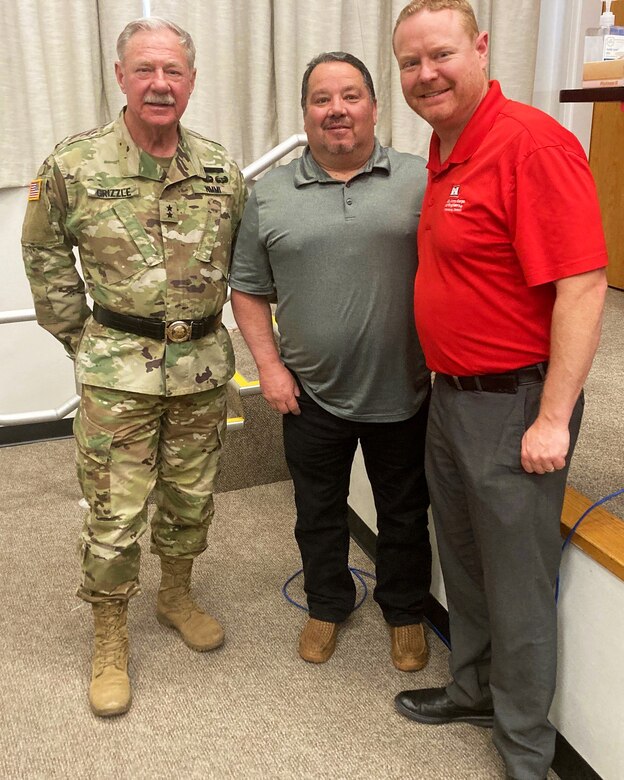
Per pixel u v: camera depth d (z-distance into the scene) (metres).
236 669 2.05
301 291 1.78
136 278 1.74
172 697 1.94
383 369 1.82
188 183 1.75
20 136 3.06
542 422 1.39
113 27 2.96
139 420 1.84
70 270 1.87
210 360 1.88
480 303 1.42
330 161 1.73
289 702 1.93
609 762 1.56
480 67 1.40
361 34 3.18
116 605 1.95
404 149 3.31
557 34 3.54
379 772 1.70
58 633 2.18
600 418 2.26
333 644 2.11
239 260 1.87
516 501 1.46
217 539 2.68
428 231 1.50
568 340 1.32
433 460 1.66
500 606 1.53
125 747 1.78
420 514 2.00
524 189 1.31
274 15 3.08
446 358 1.51
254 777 1.69
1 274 3.24
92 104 3.03
